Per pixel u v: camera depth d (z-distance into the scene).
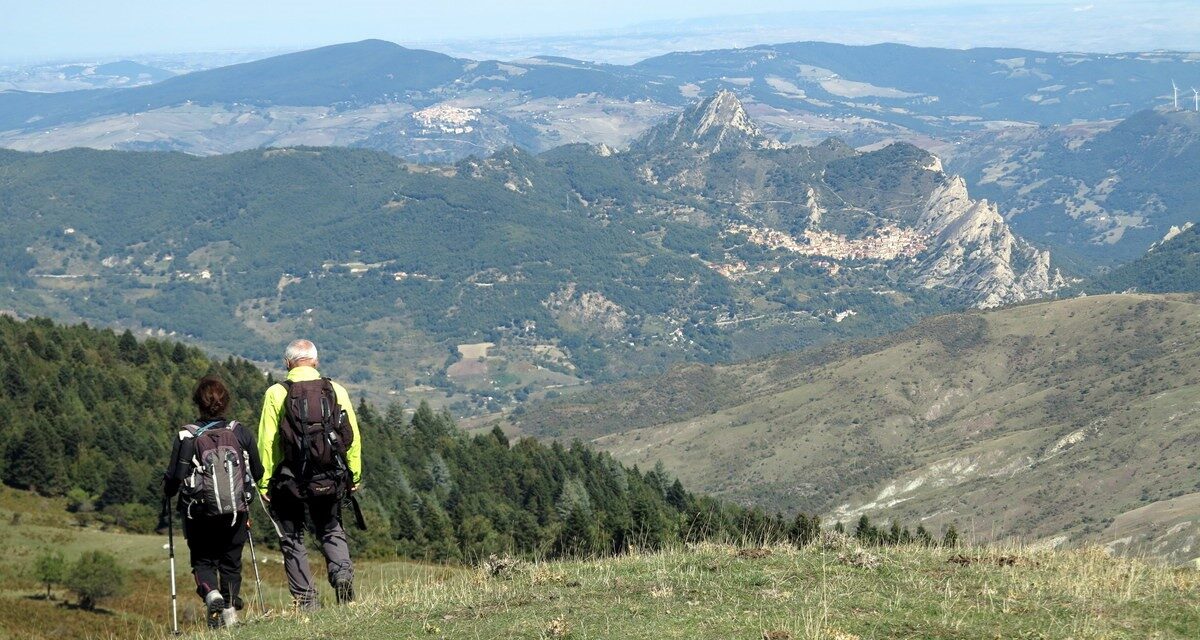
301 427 11.87
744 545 15.92
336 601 12.85
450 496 109.12
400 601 12.88
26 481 89.75
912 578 13.03
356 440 12.29
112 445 100.56
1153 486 169.00
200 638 11.82
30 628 45.12
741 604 11.84
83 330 146.25
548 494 109.50
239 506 11.74
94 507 89.81
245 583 37.47
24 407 106.25
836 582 12.81
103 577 50.34
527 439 143.38
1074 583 12.73
